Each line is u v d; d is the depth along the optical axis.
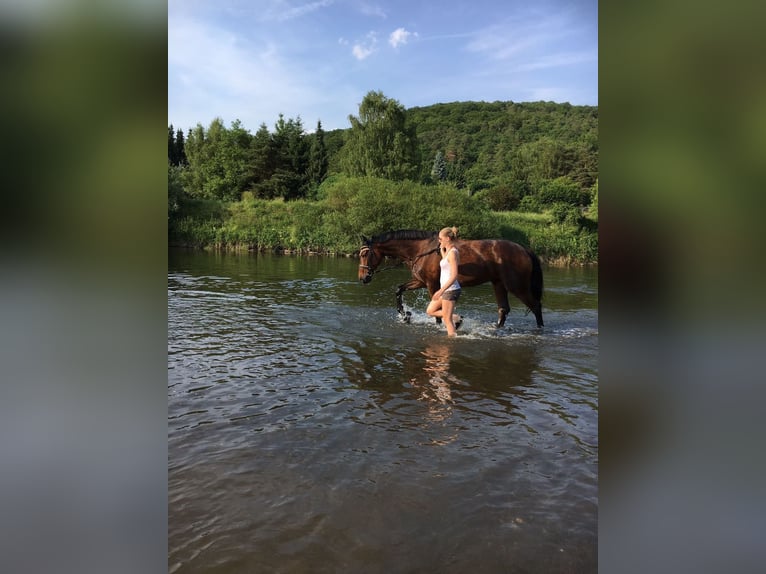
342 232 19.81
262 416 3.34
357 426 3.21
